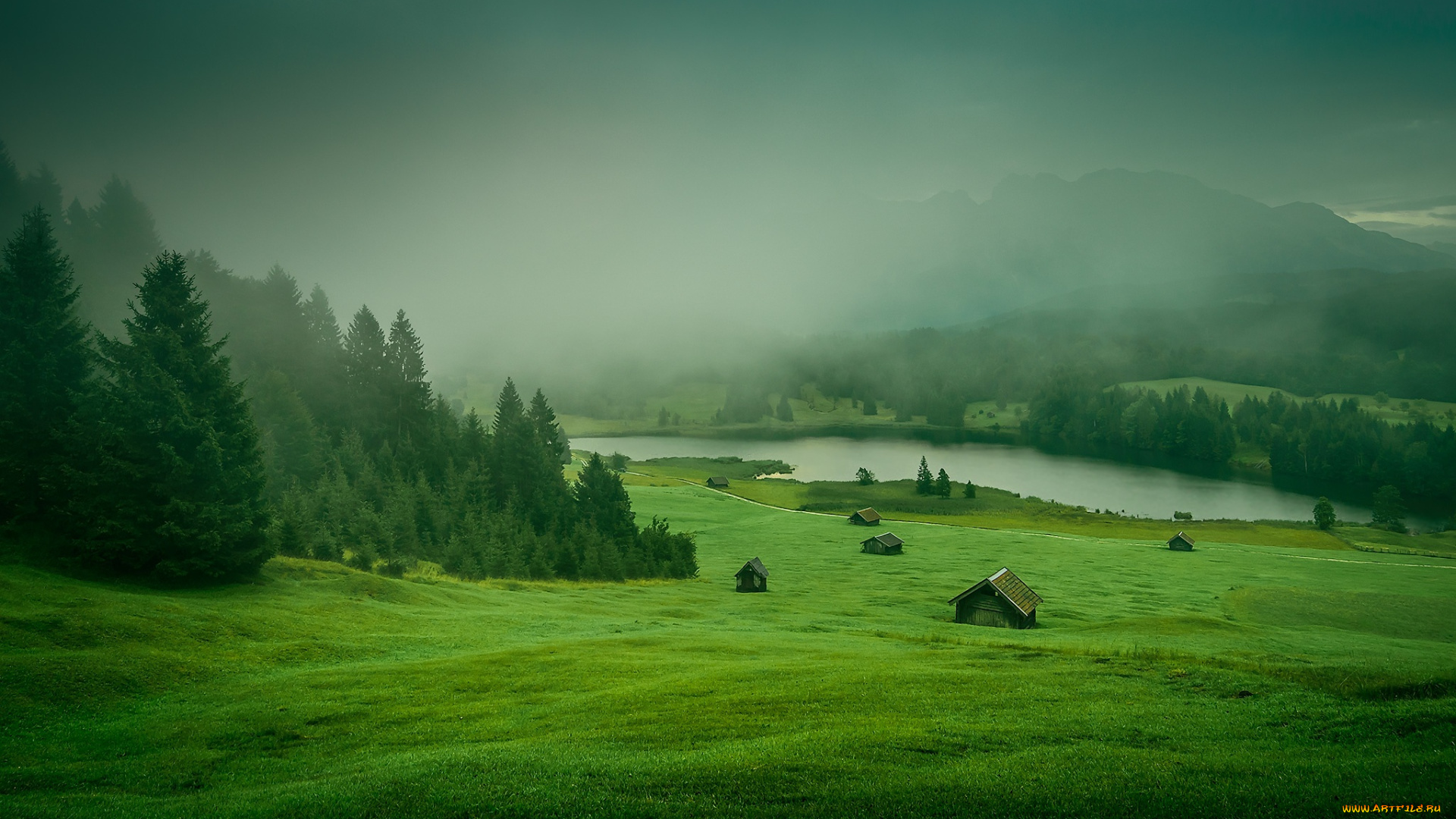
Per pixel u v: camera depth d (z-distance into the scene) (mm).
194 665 31906
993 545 126375
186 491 47125
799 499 180125
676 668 33438
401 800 17828
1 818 17719
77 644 31719
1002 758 19141
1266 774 17219
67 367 50812
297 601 45938
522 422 108875
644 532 99688
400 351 128125
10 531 44062
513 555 77938
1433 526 156875
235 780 20984
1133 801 16109
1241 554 115250
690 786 17891
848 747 20031
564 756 20375
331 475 96375
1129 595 84562
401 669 33188
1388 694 23406
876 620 62375
